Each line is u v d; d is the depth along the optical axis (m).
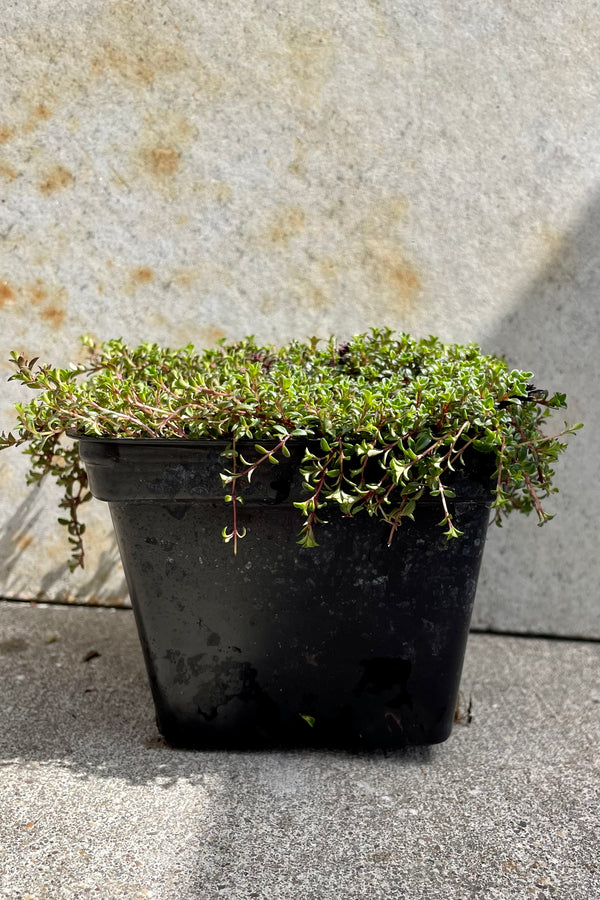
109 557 0.48
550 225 0.46
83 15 0.45
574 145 0.45
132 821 0.32
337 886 0.30
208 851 0.31
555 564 0.47
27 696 0.40
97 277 0.46
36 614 0.47
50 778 0.34
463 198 0.46
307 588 0.35
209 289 0.46
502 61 0.45
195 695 0.36
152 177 0.46
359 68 0.45
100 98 0.45
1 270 0.46
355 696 0.36
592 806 0.34
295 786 0.34
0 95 0.45
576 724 0.39
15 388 0.47
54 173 0.46
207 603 0.35
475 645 0.47
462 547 0.35
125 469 0.34
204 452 0.34
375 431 0.33
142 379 0.40
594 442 0.47
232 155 0.45
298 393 0.34
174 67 0.45
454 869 0.31
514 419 0.34
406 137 0.45
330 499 0.34
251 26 0.45
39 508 0.47
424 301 0.46
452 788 0.35
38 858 0.31
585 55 0.45
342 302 0.46
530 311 0.46
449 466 0.33
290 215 0.46
